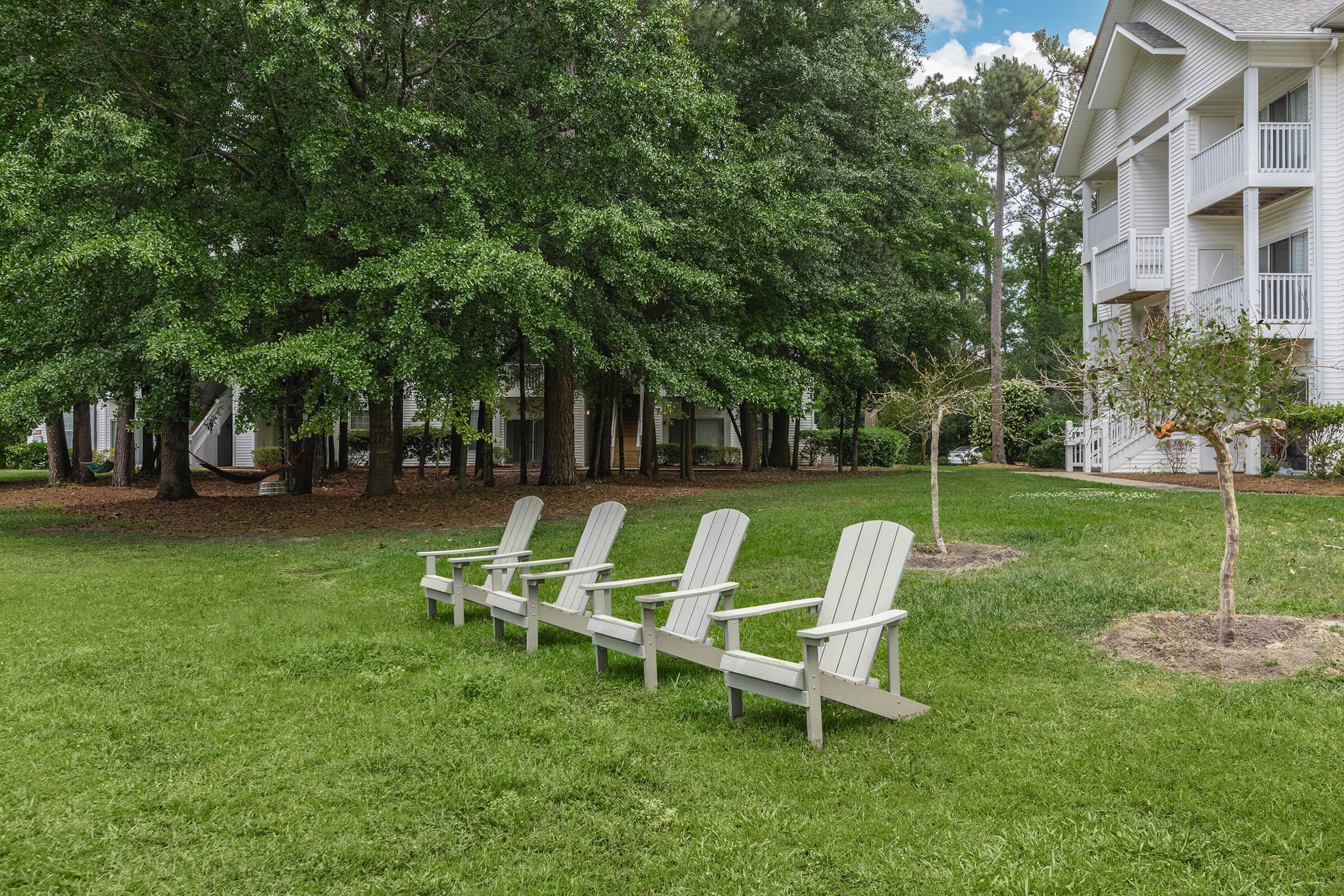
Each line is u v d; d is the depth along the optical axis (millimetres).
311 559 9156
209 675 4820
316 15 10242
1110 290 19109
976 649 4992
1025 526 9195
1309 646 4535
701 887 2566
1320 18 14812
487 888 2584
